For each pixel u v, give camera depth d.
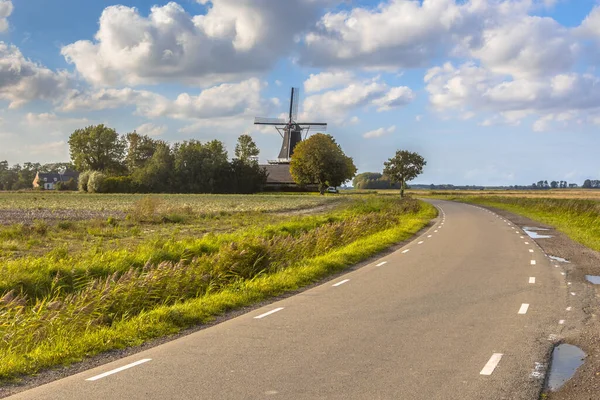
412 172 112.56
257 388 6.03
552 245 22.42
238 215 46.09
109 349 7.98
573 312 9.98
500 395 5.77
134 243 25.64
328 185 111.06
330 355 7.32
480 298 11.41
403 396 5.75
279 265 16.09
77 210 52.03
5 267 14.11
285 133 127.19
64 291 13.70
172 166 116.50
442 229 31.45
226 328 9.05
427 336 8.31
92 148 135.38
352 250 19.50
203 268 14.63
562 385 6.14
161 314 9.71
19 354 8.02
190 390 6.00
